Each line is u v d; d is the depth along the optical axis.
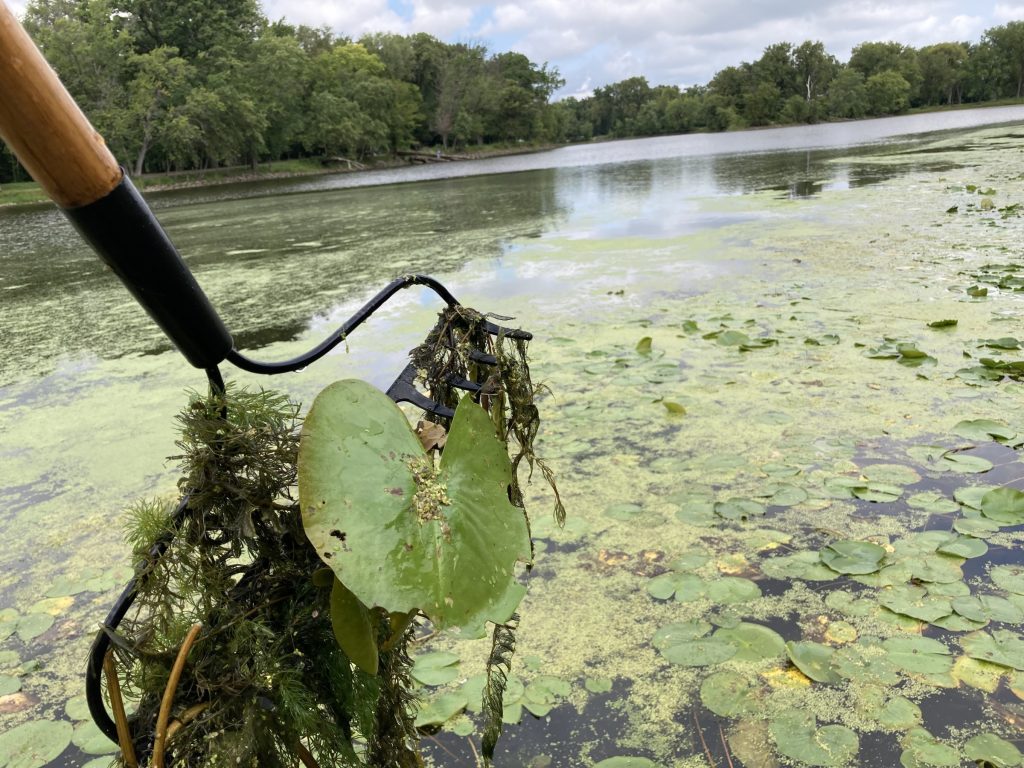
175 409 3.52
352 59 47.66
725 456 2.59
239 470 0.75
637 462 2.62
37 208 21.84
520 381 1.02
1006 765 1.31
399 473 0.75
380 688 0.88
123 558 2.31
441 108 51.44
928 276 4.73
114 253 0.60
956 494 2.20
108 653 0.69
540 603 1.92
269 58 36.44
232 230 11.86
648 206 10.21
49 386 4.09
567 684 1.62
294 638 0.80
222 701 0.74
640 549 2.11
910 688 1.51
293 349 4.31
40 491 2.79
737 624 1.76
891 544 2.01
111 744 1.58
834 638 1.68
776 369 3.35
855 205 8.44
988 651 1.59
